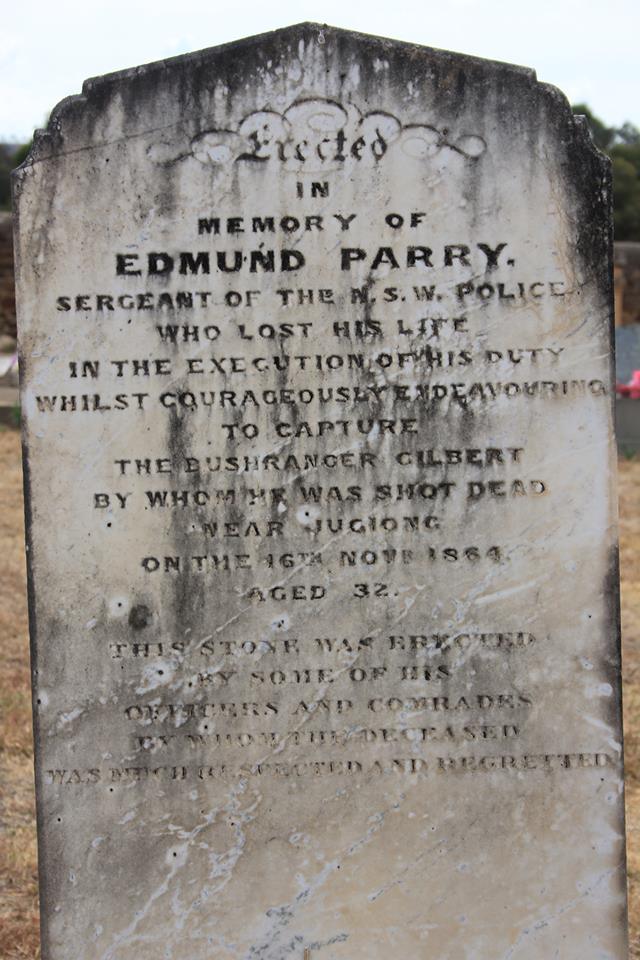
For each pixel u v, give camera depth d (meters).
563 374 2.12
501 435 2.13
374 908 2.18
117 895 2.17
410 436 2.13
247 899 2.18
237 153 2.10
